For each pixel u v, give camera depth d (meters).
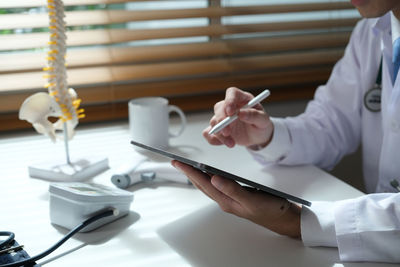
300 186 0.92
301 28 1.55
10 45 1.27
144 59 1.42
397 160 0.97
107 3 1.35
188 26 1.47
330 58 1.64
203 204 0.85
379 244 0.68
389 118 0.98
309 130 1.11
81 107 1.43
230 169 1.01
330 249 0.71
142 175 0.94
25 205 0.85
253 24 1.52
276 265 0.66
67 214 0.76
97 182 0.94
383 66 1.05
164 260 0.67
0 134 1.29
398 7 0.99
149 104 1.17
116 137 1.24
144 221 0.79
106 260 0.67
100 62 1.38
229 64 1.54
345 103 1.18
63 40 0.93
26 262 0.65
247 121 0.96
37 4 1.27
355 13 1.63
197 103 1.51
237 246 0.71
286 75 1.63
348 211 0.72
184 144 1.17
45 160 1.02
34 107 0.94
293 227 0.73
